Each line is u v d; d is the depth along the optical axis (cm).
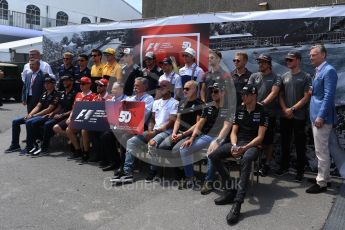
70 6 3372
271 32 560
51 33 836
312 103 462
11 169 575
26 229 380
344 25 506
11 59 1669
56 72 837
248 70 563
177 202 443
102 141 568
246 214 404
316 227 371
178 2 1008
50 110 681
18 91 1466
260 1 869
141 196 464
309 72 535
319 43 525
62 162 613
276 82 507
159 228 378
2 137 820
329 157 462
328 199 441
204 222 389
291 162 549
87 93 638
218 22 605
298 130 497
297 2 816
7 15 2850
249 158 416
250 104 456
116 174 529
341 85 510
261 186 487
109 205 437
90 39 777
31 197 463
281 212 407
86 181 520
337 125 514
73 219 402
